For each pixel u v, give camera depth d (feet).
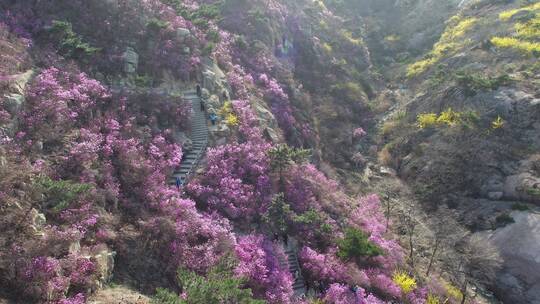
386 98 155.43
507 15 164.96
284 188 87.15
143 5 102.99
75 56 82.28
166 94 89.76
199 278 48.37
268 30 143.23
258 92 115.03
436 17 207.82
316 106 138.92
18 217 46.09
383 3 237.86
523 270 88.33
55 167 59.11
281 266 70.18
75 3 92.02
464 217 102.27
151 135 79.10
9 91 61.87
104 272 49.49
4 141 55.31
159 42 99.96
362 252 76.38
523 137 107.76
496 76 127.34
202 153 84.12
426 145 120.67
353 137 134.72
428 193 110.83
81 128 68.33
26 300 40.32
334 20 197.77
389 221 102.94
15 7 83.20
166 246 58.85
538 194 95.20
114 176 65.57
